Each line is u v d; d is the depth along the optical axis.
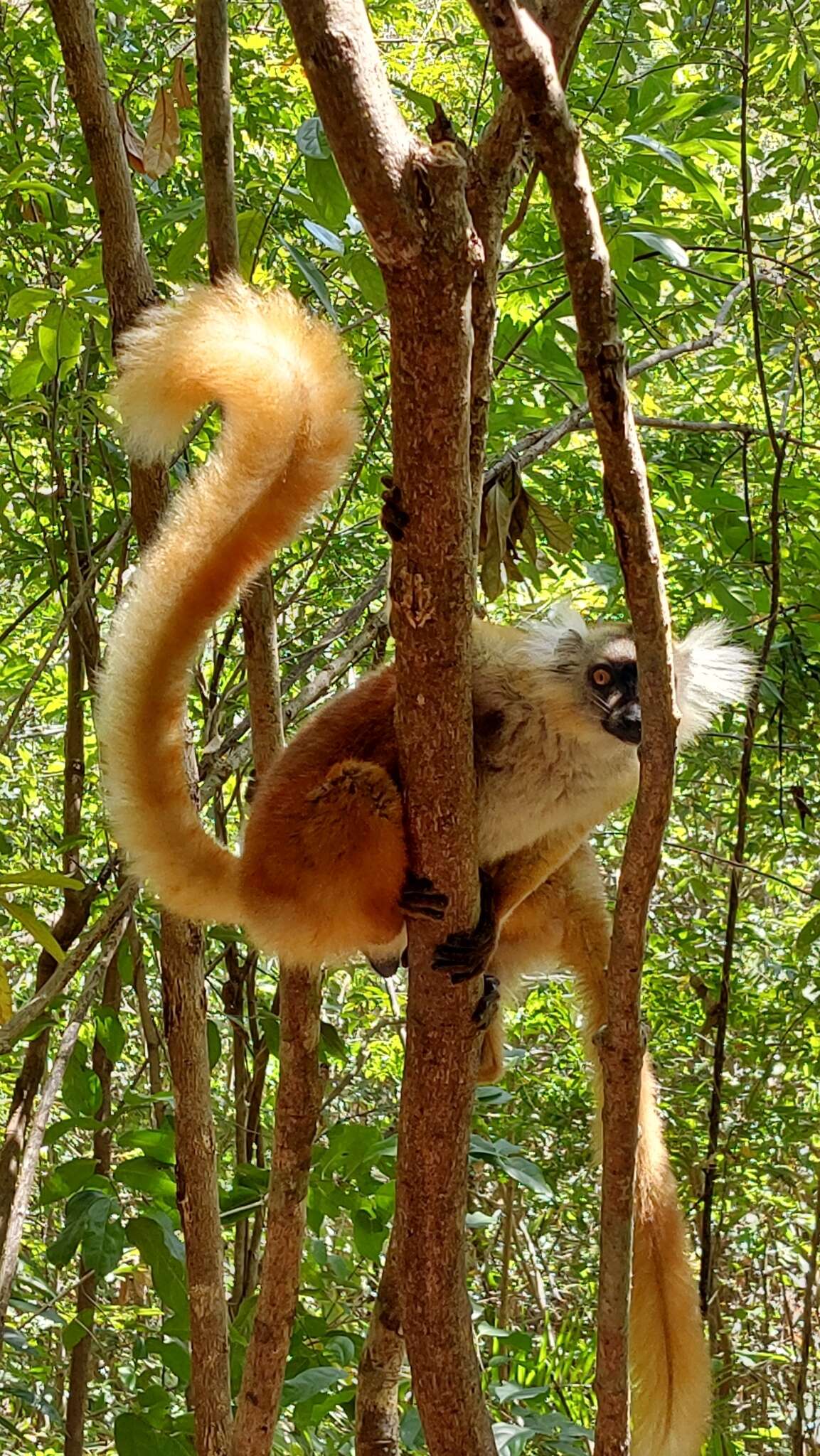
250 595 4.00
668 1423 4.25
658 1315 4.38
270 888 3.75
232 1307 5.81
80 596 5.68
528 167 3.86
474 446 3.26
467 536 2.72
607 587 6.63
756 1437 7.50
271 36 6.71
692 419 7.37
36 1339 7.36
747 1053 7.54
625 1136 3.08
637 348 7.59
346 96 2.16
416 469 2.60
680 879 8.38
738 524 6.85
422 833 3.22
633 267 6.21
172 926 4.10
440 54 7.45
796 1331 9.56
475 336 3.20
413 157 2.23
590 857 5.38
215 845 3.80
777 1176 7.33
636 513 2.59
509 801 4.34
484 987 3.69
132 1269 6.38
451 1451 3.51
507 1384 5.11
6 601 8.62
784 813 7.20
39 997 4.55
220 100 3.88
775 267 6.52
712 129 6.07
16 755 8.62
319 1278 6.00
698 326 7.76
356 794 3.66
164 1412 4.80
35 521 7.42
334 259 5.78
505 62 2.19
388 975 4.37
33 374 5.25
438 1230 3.42
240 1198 5.10
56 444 5.92
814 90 6.51
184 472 6.11
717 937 7.85
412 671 2.92
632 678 4.29
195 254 4.77
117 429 3.52
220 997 6.44
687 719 5.09
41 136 6.57
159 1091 5.94
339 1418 6.81
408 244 2.28
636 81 6.29
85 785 7.11
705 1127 7.53
